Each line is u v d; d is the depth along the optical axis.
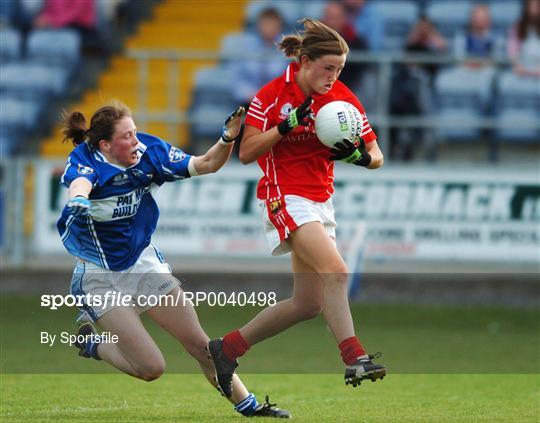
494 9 62.53
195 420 24.28
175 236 49.44
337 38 23.53
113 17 66.00
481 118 55.56
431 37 56.16
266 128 24.08
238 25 65.25
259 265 49.50
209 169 23.80
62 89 60.16
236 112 23.03
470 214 49.44
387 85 50.56
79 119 23.33
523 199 49.34
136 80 61.00
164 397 29.22
